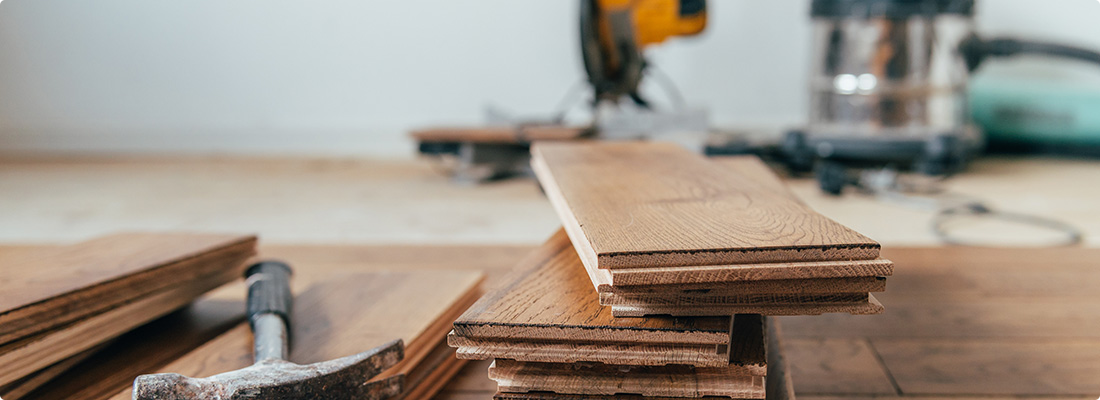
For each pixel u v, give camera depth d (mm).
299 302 895
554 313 551
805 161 2574
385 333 780
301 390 578
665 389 549
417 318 827
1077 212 1911
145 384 533
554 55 3432
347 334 782
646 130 2613
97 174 2963
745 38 3309
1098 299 1075
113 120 3773
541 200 2238
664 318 527
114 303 804
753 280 491
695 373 553
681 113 2590
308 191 2486
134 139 3770
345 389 613
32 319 706
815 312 505
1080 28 3088
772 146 2580
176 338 924
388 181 2686
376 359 641
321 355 728
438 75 3529
